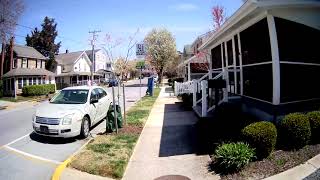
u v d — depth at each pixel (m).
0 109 21.33
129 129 10.05
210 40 13.01
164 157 6.91
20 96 32.31
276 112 7.23
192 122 10.77
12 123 13.52
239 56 10.62
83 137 9.43
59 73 52.97
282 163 5.57
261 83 8.61
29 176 6.26
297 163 5.47
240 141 6.35
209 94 11.98
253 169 5.52
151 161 6.71
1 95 31.23
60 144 8.85
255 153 5.77
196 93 13.90
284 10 7.63
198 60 28.38
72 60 54.41
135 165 6.53
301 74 8.05
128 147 7.82
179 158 6.77
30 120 14.19
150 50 52.84
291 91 7.86
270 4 6.89
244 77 10.30
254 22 8.77
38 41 53.88
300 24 8.08
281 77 7.72
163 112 13.99
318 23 8.09
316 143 6.28
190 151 7.20
